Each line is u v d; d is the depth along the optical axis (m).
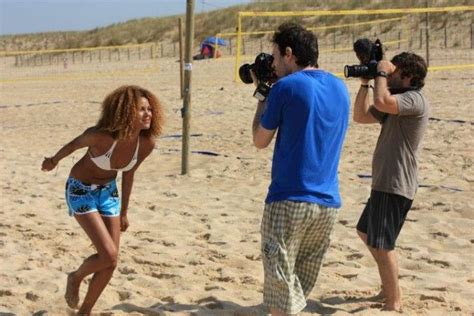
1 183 9.11
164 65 31.08
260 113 4.01
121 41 43.94
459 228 6.50
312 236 3.97
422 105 4.29
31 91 22.80
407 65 4.37
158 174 9.41
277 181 3.82
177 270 5.53
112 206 4.29
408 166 4.36
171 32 42.88
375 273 5.43
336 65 24.52
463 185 8.07
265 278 3.86
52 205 7.88
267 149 10.75
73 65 37.88
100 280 4.29
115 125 4.00
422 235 6.35
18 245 6.29
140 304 4.79
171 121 14.00
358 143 10.73
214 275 5.44
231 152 10.66
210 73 25.16
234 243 6.30
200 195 8.21
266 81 3.99
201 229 6.83
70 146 4.11
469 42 27.55
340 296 4.89
